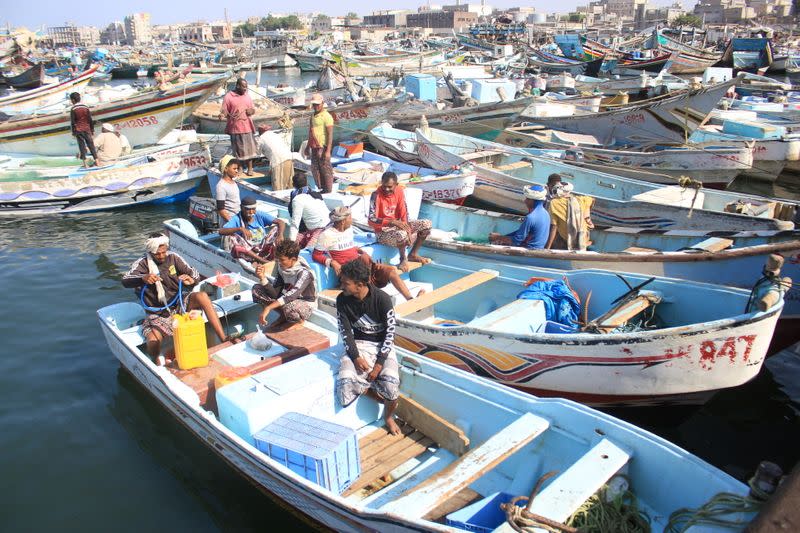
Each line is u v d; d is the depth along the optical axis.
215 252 8.21
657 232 7.77
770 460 5.54
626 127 15.62
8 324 7.96
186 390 5.11
